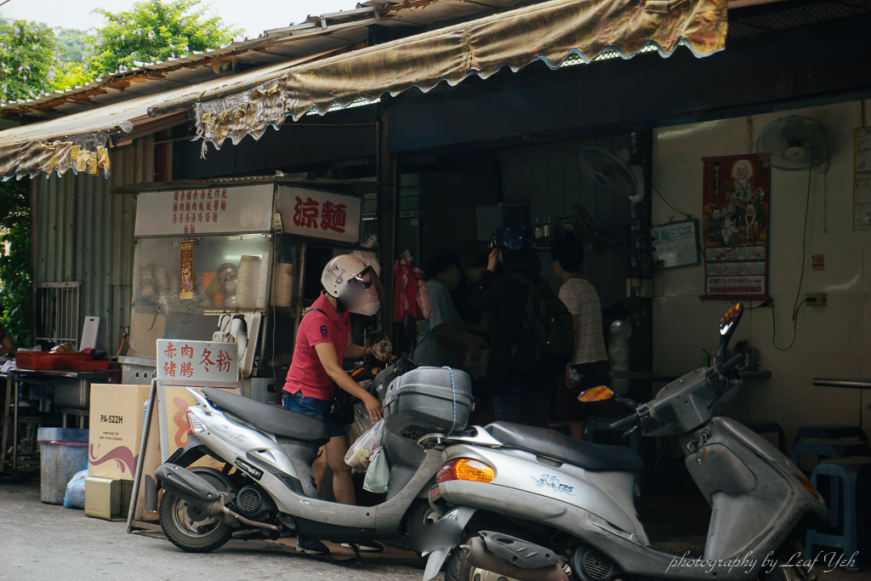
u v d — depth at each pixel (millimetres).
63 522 5586
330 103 4562
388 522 4391
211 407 4812
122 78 8664
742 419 6766
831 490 4727
